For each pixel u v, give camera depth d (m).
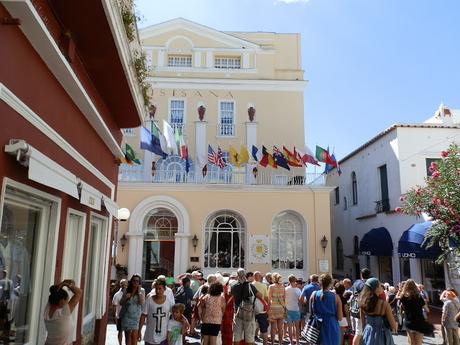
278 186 20.05
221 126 23.70
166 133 18.80
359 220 24.39
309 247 19.73
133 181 19.66
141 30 24.45
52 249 5.66
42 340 5.40
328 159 20.27
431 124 19.80
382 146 21.48
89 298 8.64
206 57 24.53
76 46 6.65
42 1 5.20
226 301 8.73
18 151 3.99
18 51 4.30
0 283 4.59
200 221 19.72
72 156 6.25
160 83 23.84
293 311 10.66
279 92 24.22
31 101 4.70
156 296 7.64
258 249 19.58
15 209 4.89
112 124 10.02
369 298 6.79
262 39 25.59
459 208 11.77
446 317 10.01
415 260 18.30
